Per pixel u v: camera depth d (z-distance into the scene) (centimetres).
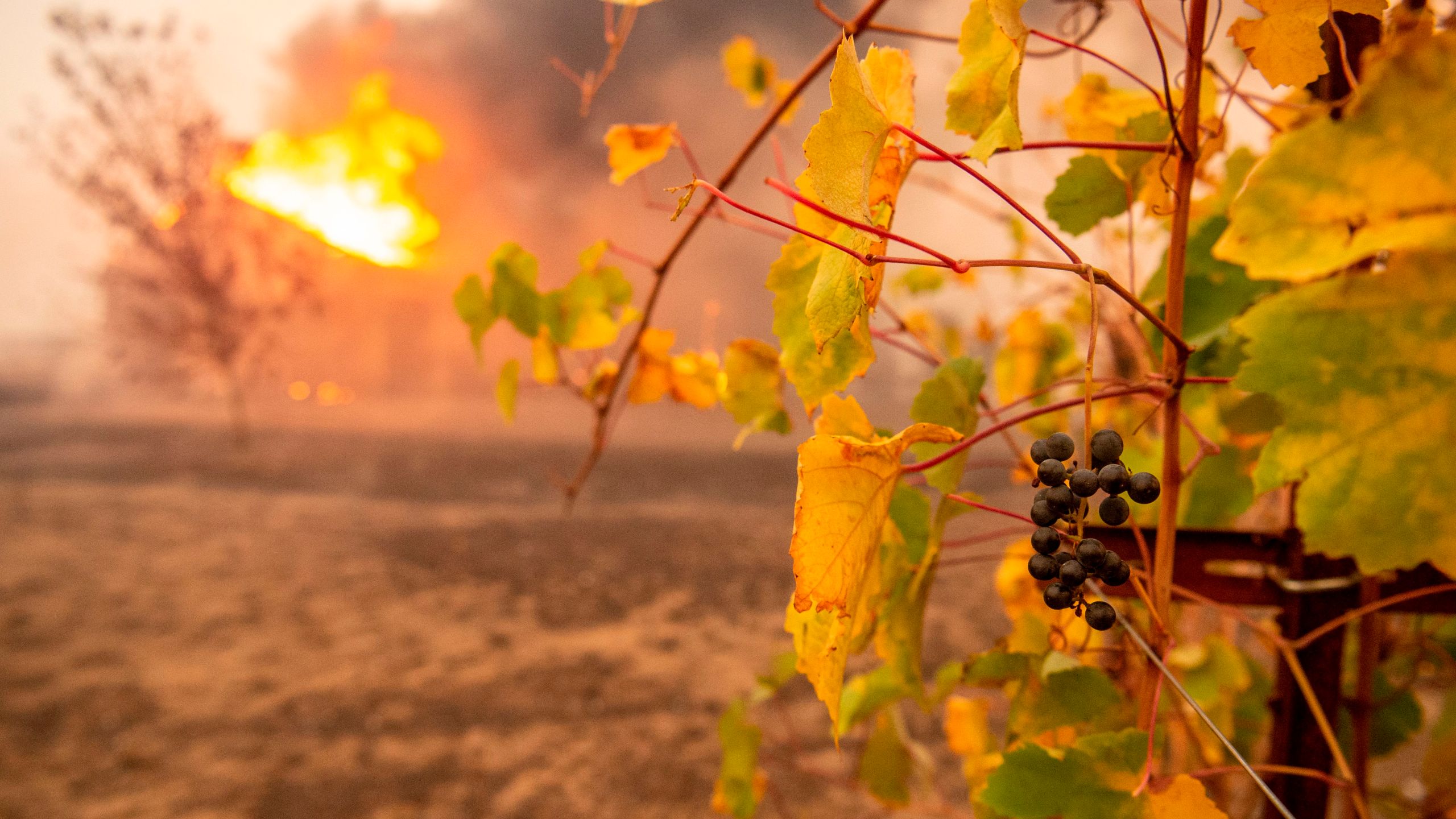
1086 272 55
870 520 61
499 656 789
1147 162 80
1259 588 83
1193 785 62
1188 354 62
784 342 73
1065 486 55
